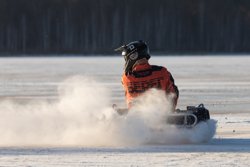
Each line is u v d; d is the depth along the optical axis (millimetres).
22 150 36719
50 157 34000
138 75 39375
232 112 62781
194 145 38344
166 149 36688
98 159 33219
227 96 81875
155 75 39344
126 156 34188
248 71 142375
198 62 199500
